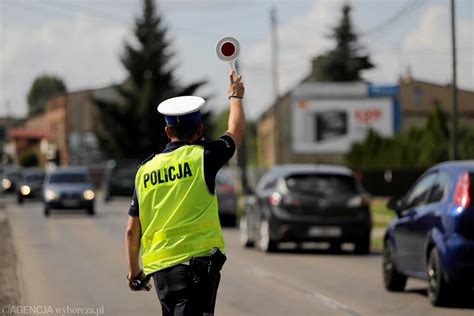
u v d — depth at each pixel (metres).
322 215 48.28
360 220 48.38
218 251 14.67
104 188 138.75
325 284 35.81
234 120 15.23
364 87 157.75
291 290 33.97
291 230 48.16
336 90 157.88
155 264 14.79
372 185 124.12
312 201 48.38
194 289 14.62
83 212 100.56
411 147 122.12
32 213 98.50
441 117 121.19
